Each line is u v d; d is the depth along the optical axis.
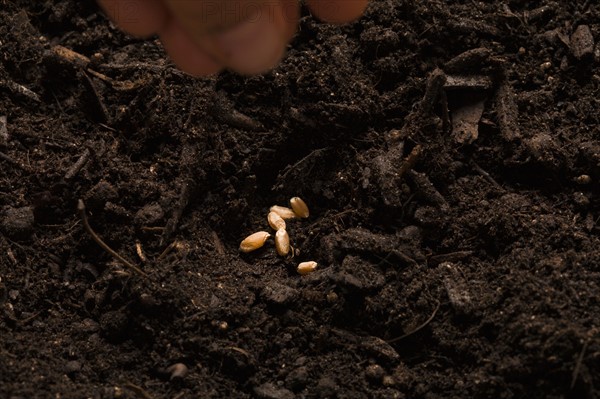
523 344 0.37
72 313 0.39
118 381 0.37
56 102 0.41
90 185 0.40
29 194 0.39
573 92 0.41
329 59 0.41
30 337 0.38
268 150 0.40
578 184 0.39
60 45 0.42
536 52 0.41
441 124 0.40
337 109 0.40
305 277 0.39
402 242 0.39
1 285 0.38
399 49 0.41
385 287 0.38
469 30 0.41
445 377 0.37
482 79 0.41
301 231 0.40
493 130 0.40
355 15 0.38
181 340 0.38
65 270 0.39
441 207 0.39
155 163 0.40
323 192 0.40
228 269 0.39
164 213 0.39
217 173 0.40
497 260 0.39
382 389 0.37
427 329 0.38
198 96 0.40
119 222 0.39
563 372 0.36
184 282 0.38
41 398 0.36
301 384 0.38
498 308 0.37
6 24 0.42
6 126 0.40
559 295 0.37
